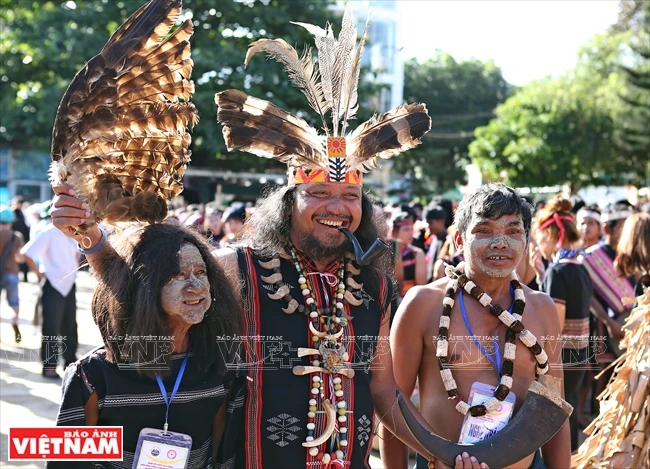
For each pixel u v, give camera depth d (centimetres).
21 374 582
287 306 243
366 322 250
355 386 241
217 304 225
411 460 487
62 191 205
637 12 3519
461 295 264
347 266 254
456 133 3825
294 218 251
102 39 1819
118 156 209
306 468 230
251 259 248
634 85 3195
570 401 417
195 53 1722
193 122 215
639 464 287
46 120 1822
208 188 2277
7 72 1906
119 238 222
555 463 271
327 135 247
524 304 261
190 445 215
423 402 266
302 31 1883
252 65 1741
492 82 4166
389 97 2161
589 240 586
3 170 2122
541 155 3073
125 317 210
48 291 601
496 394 246
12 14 1956
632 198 1068
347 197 247
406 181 3791
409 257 566
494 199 249
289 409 232
